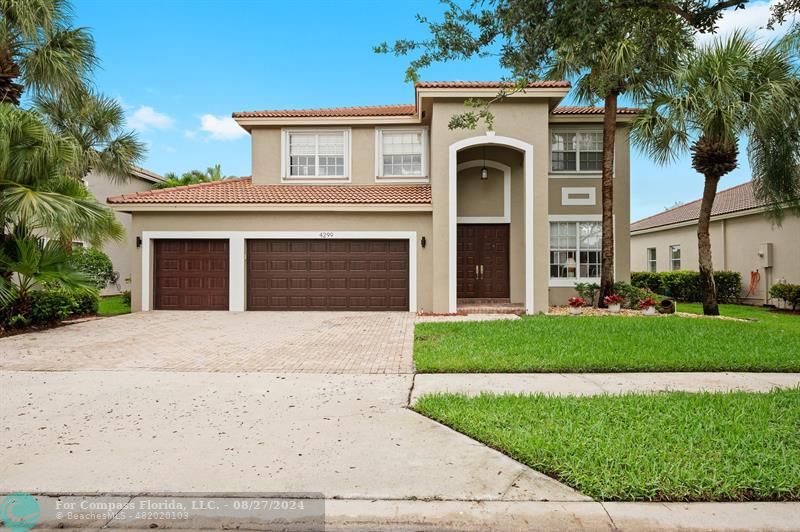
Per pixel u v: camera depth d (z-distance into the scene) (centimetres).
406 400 599
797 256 1766
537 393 609
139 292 1510
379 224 1491
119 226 1448
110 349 920
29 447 454
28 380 696
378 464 416
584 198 1639
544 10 511
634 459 402
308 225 1500
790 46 1151
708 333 989
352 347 938
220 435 484
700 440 441
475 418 508
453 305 1417
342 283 1507
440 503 355
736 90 1194
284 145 1689
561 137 1652
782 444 431
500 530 331
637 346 867
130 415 545
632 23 580
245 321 1289
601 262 1543
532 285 1407
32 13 1156
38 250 1141
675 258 2519
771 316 1528
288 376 720
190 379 703
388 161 1681
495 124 1409
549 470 399
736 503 350
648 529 326
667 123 1254
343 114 1650
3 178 1069
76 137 1742
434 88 1383
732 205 2127
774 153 1335
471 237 1617
